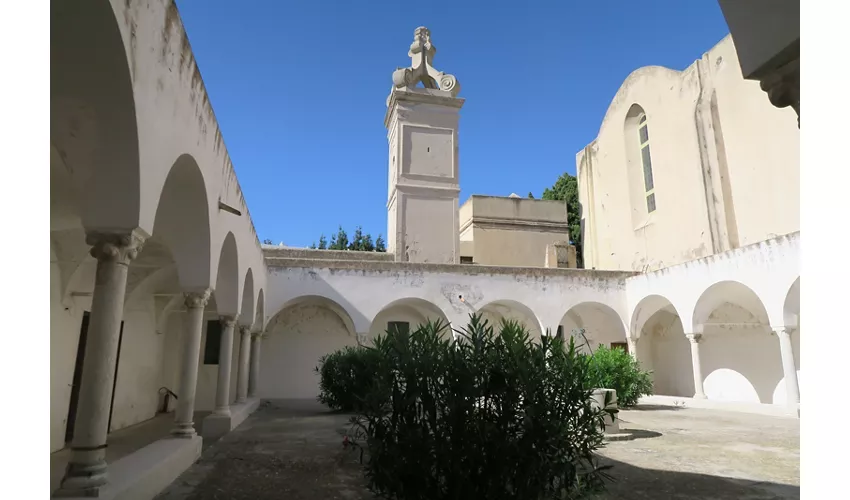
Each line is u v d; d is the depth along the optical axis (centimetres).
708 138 1900
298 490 577
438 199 2211
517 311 2027
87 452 415
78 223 679
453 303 1794
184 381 740
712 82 1927
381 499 538
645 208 2275
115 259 431
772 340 1675
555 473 373
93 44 359
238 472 663
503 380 388
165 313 1392
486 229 2650
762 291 1386
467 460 377
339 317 1944
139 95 405
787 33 283
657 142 2156
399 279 1773
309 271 1717
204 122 639
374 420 404
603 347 1486
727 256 1502
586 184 2689
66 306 847
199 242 718
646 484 602
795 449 834
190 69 560
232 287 1034
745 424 1148
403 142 2231
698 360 1608
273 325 1889
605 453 793
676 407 1556
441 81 2320
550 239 2709
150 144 438
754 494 564
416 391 392
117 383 1106
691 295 1636
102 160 416
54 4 327
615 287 1941
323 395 1523
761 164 1711
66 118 432
